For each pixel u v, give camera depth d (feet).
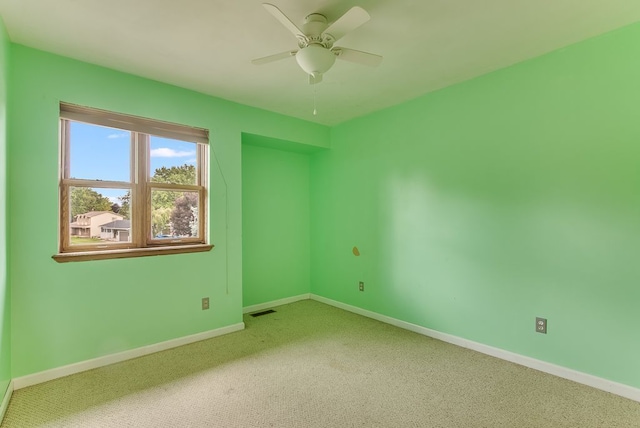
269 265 13.29
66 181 7.68
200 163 10.06
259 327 10.79
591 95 6.95
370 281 11.88
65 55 7.41
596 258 6.95
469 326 9.04
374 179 11.70
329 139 13.43
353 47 7.20
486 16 6.07
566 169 7.32
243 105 10.71
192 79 8.77
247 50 7.29
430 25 6.36
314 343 9.41
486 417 5.94
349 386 7.02
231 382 7.19
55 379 7.23
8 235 6.53
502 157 8.34
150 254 8.68
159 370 7.74
